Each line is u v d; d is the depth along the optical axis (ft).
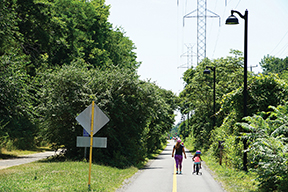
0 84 79.77
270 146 36.83
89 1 185.06
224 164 69.00
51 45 128.88
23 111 85.92
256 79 61.36
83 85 74.69
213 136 93.61
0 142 109.91
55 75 76.02
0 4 85.35
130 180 50.49
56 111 71.56
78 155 75.36
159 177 54.85
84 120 39.29
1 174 53.06
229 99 62.90
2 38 91.66
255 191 38.70
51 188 38.37
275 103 59.82
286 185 34.83
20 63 87.40
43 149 142.10
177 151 61.36
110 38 190.19
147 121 84.94
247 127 41.47
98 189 38.91
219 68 161.07
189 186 44.65
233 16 56.95
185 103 168.66
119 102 77.00
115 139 77.25
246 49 57.11
